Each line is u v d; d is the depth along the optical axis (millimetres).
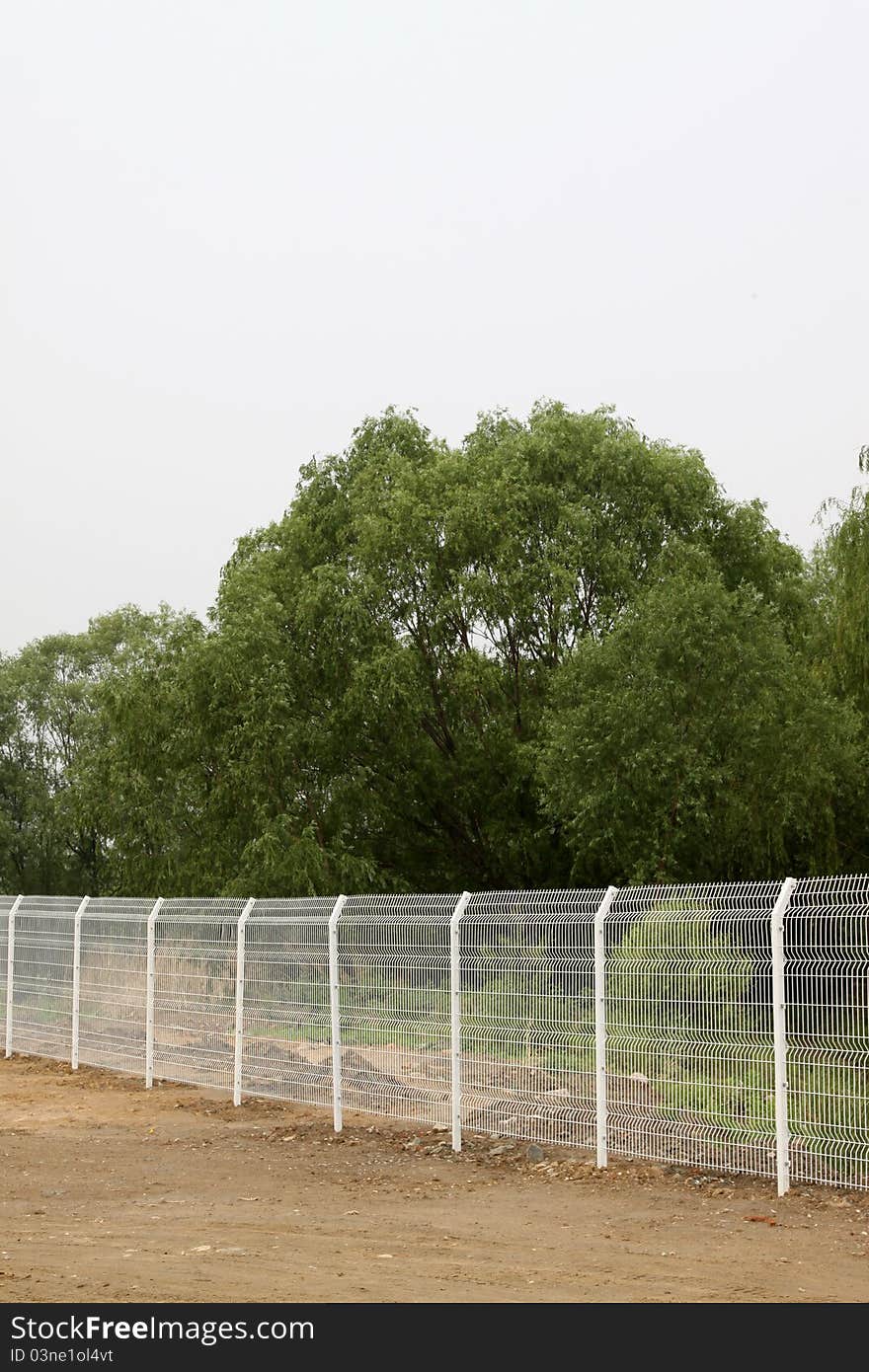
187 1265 9062
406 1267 9016
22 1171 13586
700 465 36438
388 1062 14836
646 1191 11406
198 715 33375
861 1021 10430
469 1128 13805
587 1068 12672
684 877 26875
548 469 36094
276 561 36875
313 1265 9086
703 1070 11711
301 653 34594
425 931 14508
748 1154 11312
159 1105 17812
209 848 34031
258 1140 15062
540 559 33969
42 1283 8414
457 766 35438
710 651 26438
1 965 24844
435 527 33812
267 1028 17000
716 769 26000
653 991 12180
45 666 65500
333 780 34406
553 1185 11953
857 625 22891
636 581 33594
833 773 26000
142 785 37188
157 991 19734
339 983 15617
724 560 35625
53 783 63938
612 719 26672
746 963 11445
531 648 35250
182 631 37094
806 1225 9992
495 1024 13656
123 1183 12812
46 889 63531
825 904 10875
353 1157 13844
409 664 32969
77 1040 21891
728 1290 8281
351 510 36531
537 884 35875
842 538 23047
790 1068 11055
